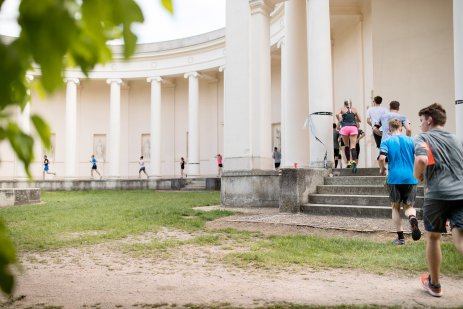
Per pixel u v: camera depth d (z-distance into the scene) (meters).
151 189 29.12
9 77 0.85
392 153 7.07
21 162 1.07
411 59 16.09
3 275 1.03
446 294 4.42
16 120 1.06
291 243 7.41
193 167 33.53
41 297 4.46
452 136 4.25
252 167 14.65
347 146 13.03
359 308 3.84
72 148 34.53
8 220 10.98
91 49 1.01
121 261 6.37
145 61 35.59
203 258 6.51
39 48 0.85
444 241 7.05
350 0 18.98
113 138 35.28
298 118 16.06
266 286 4.83
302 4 16.42
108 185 29.03
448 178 4.09
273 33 26.77
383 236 7.84
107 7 0.94
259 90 14.84
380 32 16.53
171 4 1.00
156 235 8.74
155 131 35.00
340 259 6.18
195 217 11.38
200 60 34.06
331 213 10.55
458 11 11.27
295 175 11.26
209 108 37.03
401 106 16.19
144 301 4.27
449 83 15.38
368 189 10.95
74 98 34.72
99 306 4.11
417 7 16.05
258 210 12.80
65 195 22.47
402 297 4.32
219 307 4.00
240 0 15.28
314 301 4.18
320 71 13.45
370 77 18.45
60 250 7.24
